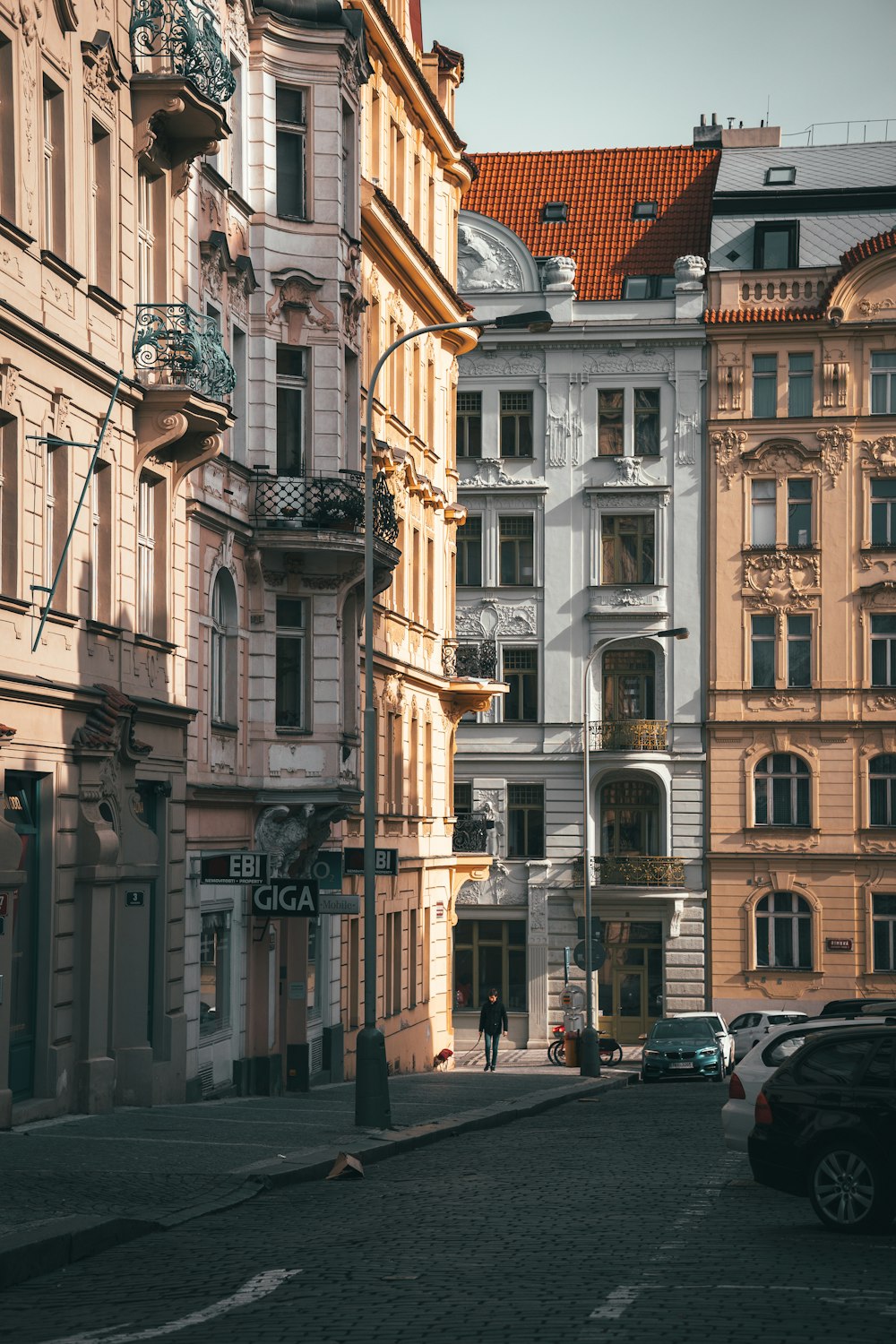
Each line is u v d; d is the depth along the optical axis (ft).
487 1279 39.19
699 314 193.36
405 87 139.23
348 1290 37.99
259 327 103.76
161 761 87.56
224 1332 33.22
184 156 88.84
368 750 81.76
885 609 189.47
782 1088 49.75
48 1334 33.68
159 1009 87.51
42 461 72.43
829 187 200.13
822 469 190.90
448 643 161.07
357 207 113.91
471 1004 195.62
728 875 190.29
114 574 80.84
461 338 161.89
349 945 125.08
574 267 199.31
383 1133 76.07
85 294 77.71
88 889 77.10
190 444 88.28
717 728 190.90
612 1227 48.60
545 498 196.13
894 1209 47.39
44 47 73.00
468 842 171.12
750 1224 49.42
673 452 194.08
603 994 192.65
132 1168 58.08
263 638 103.81
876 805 189.06
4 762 68.64
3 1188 51.67
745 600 191.62
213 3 96.43
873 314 189.98
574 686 194.80
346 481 105.09
